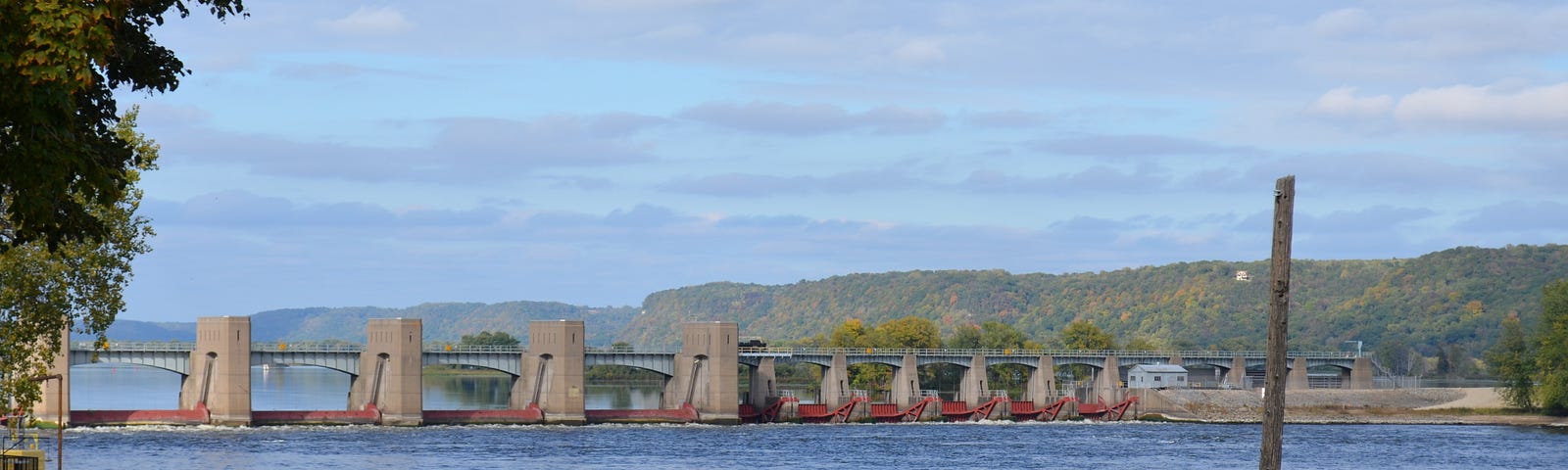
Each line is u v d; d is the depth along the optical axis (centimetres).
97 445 19200
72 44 4541
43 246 9350
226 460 17612
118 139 5794
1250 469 18900
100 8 4669
